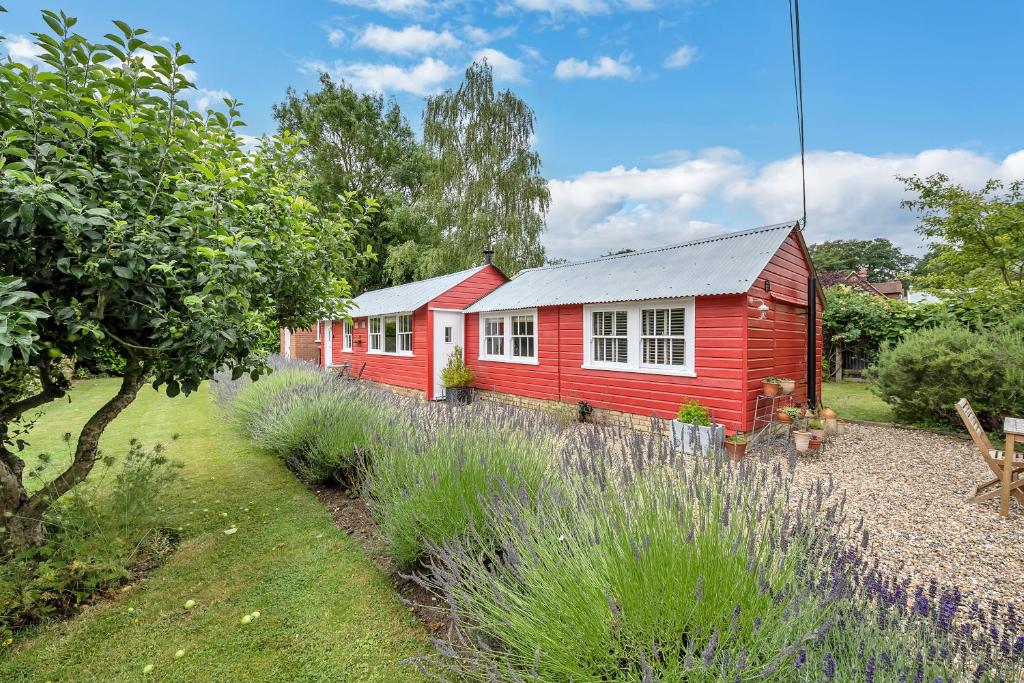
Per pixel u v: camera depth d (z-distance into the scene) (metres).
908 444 7.07
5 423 3.24
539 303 9.69
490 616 2.08
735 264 7.38
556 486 2.97
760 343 7.20
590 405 8.86
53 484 3.32
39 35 2.46
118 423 8.55
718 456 2.46
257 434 6.35
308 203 4.43
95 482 4.65
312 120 24.66
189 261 2.92
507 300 10.94
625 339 8.39
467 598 2.10
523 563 2.13
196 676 2.35
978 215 9.23
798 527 1.98
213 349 2.83
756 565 1.72
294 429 5.40
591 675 1.70
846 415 9.47
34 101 2.46
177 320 2.73
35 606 2.79
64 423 8.50
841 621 1.64
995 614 1.68
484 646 1.91
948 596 1.69
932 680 1.38
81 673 2.37
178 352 2.95
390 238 25.05
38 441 7.03
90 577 2.99
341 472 4.93
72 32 2.52
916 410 8.24
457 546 2.47
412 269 23.14
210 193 3.23
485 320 11.57
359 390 6.62
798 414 6.74
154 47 2.72
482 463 3.34
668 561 1.86
